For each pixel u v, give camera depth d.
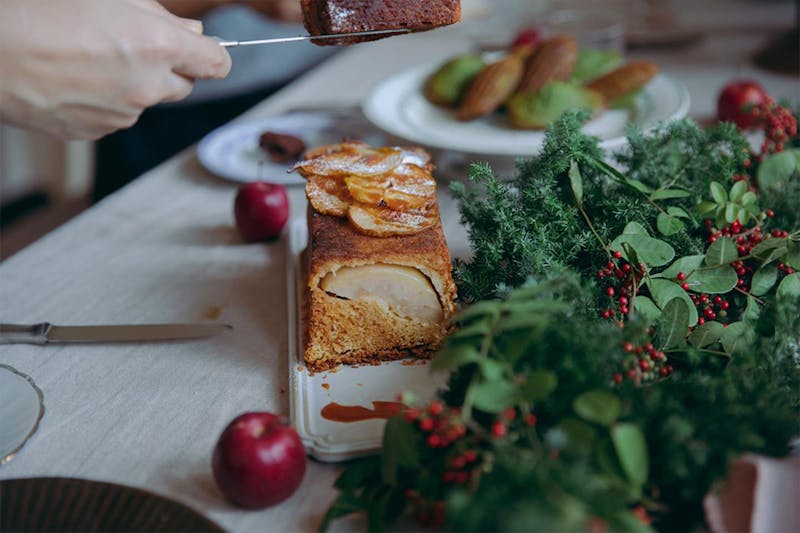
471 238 0.64
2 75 0.56
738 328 0.55
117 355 0.62
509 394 0.46
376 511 0.47
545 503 0.42
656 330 0.55
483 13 1.37
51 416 0.57
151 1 0.61
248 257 0.74
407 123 0.89
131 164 1.26
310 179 0.65
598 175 0.65
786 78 1.02
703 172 0.66
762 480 0.46
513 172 0.83
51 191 1.62
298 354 0.61
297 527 0.50
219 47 0.60
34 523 0.48
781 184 0.66
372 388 0.59
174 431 0.56
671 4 1.37
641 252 0.58
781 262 0.59
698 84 1.02
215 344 0.63
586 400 0.46
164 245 0.76
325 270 0.59
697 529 0.47
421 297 0.61
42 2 0.55
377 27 0.63
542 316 0.48
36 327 0.63
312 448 0.53
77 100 0.57
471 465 0.47
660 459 0.47
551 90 0.85
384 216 0.62
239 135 0.93
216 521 0.50
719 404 0.48
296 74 1.35
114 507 0.48
